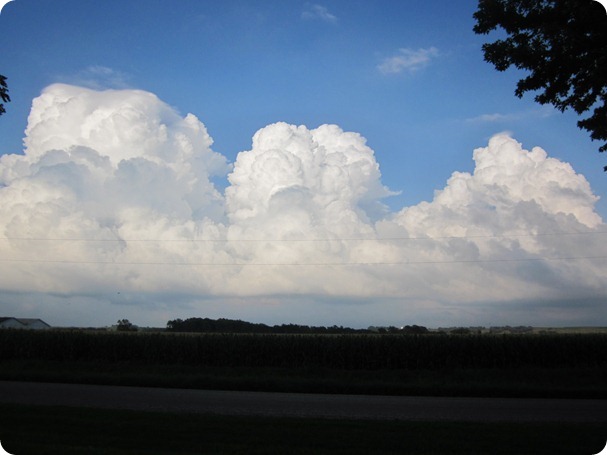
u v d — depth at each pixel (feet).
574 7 35.70
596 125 40.42
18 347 125.29
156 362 122.72
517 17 38.17
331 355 119.34
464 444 33.09
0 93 44.34
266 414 49.03
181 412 47.44
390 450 31.68
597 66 35.17
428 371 110.42
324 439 34.32
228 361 121.29
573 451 31.35
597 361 113.39
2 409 43.24
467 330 142.31
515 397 75.15
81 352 125.29
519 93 39.81
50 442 32.24
